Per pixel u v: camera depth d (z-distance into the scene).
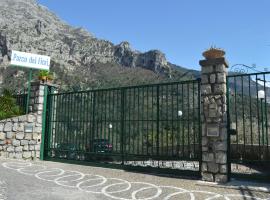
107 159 10.87
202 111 8.11
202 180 7.82
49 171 9.09
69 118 11.59
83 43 153.50
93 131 10.70
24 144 11.72
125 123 9.93
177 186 7.23
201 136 8.13
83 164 10.84
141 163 10.78
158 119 9.16
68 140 11.50
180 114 8.82
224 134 7.72
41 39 152.75
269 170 9.34
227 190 6.82
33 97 12.48
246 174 7.80
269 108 8.54
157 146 9.12
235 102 7.94
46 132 12.27
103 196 6.23
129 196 6.25
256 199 6.01
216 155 7.73
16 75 68.25
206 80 8.18
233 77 8.04
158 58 113.00
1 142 11.41
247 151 12.17
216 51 8.09
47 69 13.00
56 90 12.87
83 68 104.94
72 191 6.59
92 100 10.93
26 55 12.57
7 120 11.56
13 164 10.00
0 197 5.73
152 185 7.32
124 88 10.09
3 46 137.38
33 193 6.22
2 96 12.97
